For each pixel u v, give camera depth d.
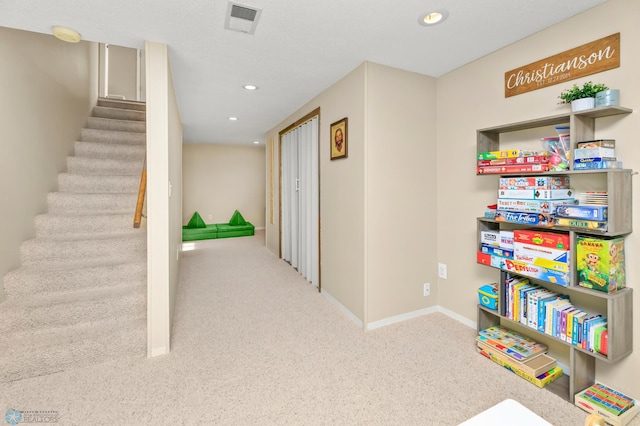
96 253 2.69
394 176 2.72
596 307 1.84
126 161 3.58
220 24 1.99
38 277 2.33
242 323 2.77
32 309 2.14
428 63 2.60
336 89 3.05
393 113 2.69
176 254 3.64
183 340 2.46
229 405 1.73
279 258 5.18
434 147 2.91
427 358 2.20
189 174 7.62
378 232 2.67
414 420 1.62
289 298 3.38
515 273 2.02
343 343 2.42
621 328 1.63
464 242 2.70
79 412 1.67
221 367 2.09
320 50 2.36
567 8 1.82
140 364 2.12
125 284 2.57
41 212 2.86
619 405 1.62
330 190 3.21
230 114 4.43
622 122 1.70
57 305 2.21
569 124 1.86
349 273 2.88
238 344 2.40
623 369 1.73
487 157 2.18
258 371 2.05
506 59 2.29
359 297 2.71
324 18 1.92
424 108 2.84
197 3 1.76
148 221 2.19
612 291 1.63
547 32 2.04
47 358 1.98
